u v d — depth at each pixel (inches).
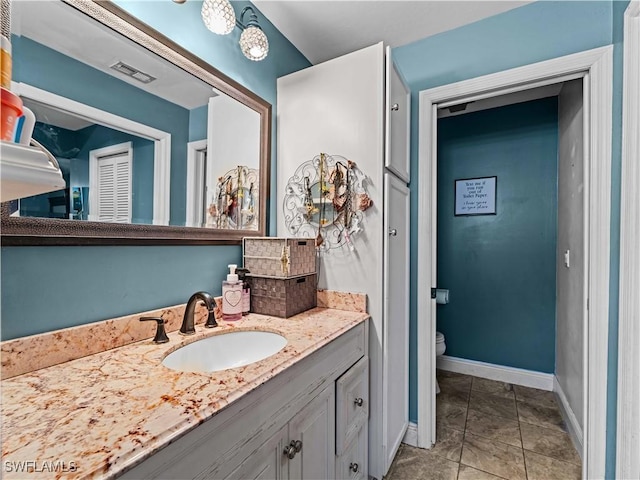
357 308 56.6
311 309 57.9
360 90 57.3
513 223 101.9
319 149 61.1
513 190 101.9
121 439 19.6
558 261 91.8
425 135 70.5
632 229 48.3
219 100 52.2
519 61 62.3
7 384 27.1
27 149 15.5
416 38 71.2
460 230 109.8
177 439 20.9
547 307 96.7
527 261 99.8
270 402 30.3
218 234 51.8
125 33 38.4
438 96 69.3
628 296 49.0
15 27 29.2
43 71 31.5
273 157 65.5
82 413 22.5
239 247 56.5
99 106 36.2
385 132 55.4
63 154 32.9
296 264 53.8
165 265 43.7
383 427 55.7
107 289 36.8
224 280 53.3
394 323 60.9
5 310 28.6
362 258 56.8
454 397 91.0
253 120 59.4
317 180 61.0
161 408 23.3
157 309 42.3
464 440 71.3
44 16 31.7
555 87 90.1
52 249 32.0
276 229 65.7
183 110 46.2
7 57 16.3
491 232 105.1
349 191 57.8
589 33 56.5
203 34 50.1
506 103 101.2
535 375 97.5
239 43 53.6
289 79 65.1
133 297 39.5
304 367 35.9
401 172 63.7
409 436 70.4
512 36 62.9
